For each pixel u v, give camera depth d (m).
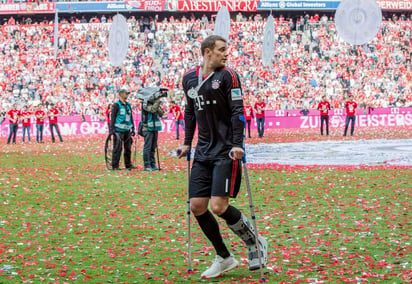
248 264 6.08
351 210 9.02
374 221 8.11
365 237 7.17
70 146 24.39
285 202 9.84
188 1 45.22
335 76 42.59
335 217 8.48
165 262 6.20
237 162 5.50
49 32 44.47
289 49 44.34
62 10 45.03
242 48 44.25
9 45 43.53
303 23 45.94
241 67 42.78
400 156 17.84
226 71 5.50
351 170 14.23
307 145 22.91
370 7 19.03
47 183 12.66
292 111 36.12
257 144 23.86
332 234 7.38
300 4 46.00
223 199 5.44
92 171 14.88
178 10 45.06
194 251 6.66
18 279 5.57
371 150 20.14
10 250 6.73
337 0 46.12
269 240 7.12
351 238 7.13
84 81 40.91
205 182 5.60
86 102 38.78
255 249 5.71
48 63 42.38
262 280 5.39
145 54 43.41
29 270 5.89
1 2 45.44
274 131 33.34
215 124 5.51
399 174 13.25
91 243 7.11
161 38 44.47
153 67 42.41
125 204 9.92
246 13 48.00
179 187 11.85
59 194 11.08
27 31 44.38
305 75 42.50
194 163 5.66
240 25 45.78
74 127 33.91
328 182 12.20
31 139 30.23
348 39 19.39
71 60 42.78
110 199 10.45
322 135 28.75
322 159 17.31
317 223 8.11
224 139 5.50
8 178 13.55
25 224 8.27
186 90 5.72
